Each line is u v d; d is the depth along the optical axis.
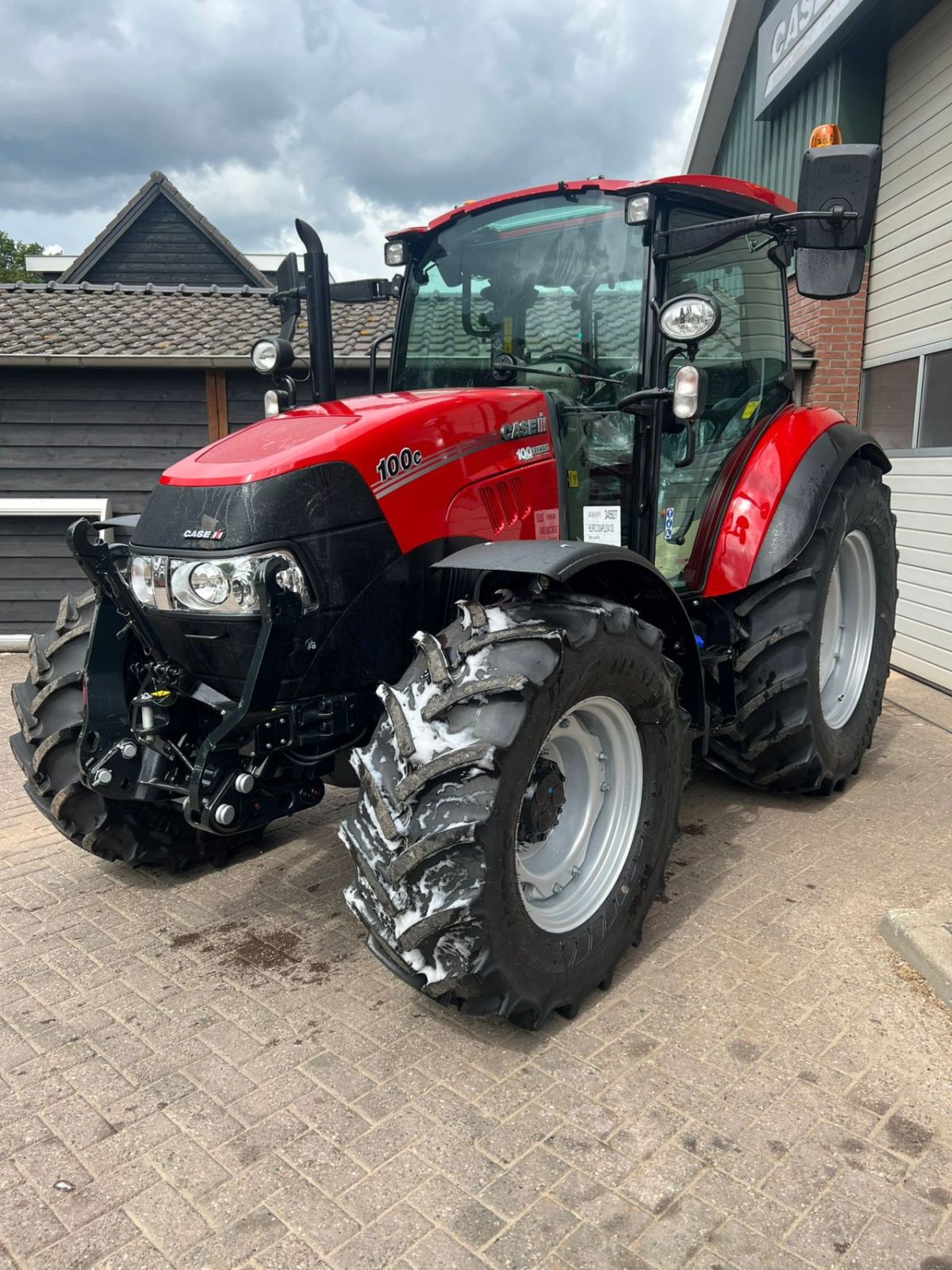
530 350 3.17
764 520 3.35
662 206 2.94
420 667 2.21
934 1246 1.69
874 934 2.75
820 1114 2.02
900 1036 2.28
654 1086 2.12
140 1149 1.95
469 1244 1.70
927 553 5.68
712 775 4.14
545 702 2.12
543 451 2.88
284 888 3.13
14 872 3.29
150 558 2.43
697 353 3.27
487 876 2.03
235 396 7.71
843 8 5.73
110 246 18.38
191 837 3.20
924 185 5.69
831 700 3.88
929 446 5.70
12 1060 2.25
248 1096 2.11
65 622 3.18
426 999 2.47
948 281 5.43
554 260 3.12
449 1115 2.04
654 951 2.68
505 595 2.39
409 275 3.51
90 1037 2.33
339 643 2.40
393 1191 1.83
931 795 3.83
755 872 3.16
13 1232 1.75
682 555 3.38
